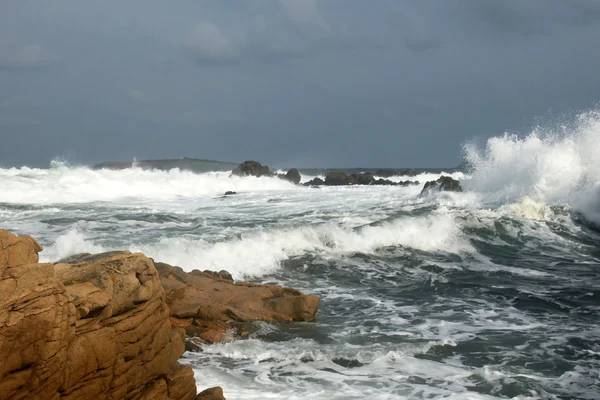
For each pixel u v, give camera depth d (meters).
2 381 4.55
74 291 5.56
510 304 13.22
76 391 5.24
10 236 5.11
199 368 8.70
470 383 8.45
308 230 18.39
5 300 4.64
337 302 13.09
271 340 10.16
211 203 28.69
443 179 30.56
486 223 21.69
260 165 50.59
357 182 51.97
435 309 12.66
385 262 17.50
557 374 8.91
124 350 5.73
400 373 8.79
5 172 31.22
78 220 20.75
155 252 15.35
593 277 16.41
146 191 32.44
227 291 11.88
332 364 9.13
